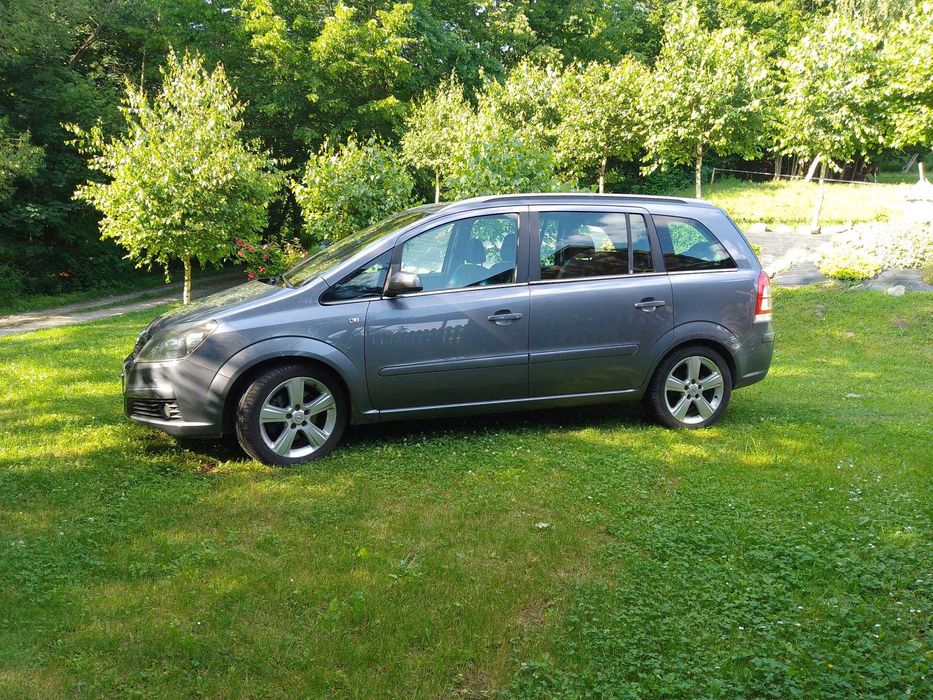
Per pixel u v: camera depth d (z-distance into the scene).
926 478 4.90
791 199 32.81
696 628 3.12
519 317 5.70
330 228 13.80
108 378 8.02
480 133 13.69
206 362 5.16
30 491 4.62
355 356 5.38
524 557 3.73
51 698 2.61
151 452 5.48
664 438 5.84
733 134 21.08
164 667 2.81
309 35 29.58
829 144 22.70
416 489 4.68
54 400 7.05
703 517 4.22
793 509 4.36
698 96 20.36
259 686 2.71
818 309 13.34
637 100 23.30
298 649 2.93
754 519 4.21
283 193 30.28
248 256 16.25
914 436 6.07
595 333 5.88
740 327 6.22
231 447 5.62
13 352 10.12
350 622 3.13
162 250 15.15
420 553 3.78
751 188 38.91
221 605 3.25
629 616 3.19
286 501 4.50
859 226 18.77
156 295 25.77
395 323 5.47
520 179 12.30
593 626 3.12
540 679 2.78
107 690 2.67
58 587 3.41
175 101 14.93
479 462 5.17
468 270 5.71
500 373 5.73
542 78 26.30
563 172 25.30
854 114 22.44
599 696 2.70
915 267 15.41
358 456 5.34
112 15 27.55
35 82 24.73
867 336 12.10
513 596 3.34
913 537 3.93
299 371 5.28
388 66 28.95
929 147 18.17
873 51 22.62
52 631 3.02
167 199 14.62
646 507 4.36
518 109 26.20
